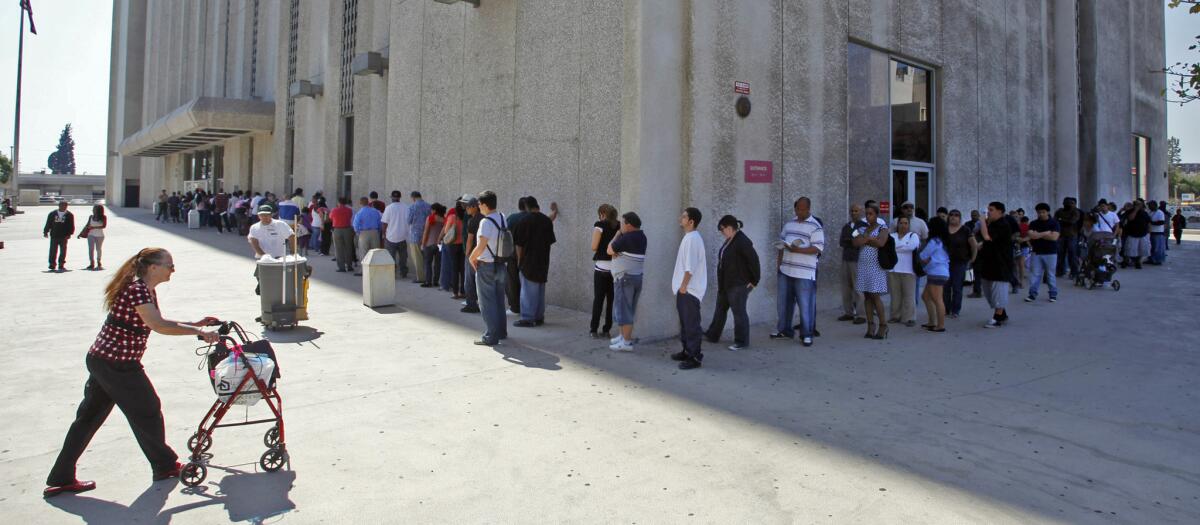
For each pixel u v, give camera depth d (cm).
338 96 2081
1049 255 1179
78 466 436
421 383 635
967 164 1383
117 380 391
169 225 3219
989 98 1462
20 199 6706
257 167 3069
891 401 603
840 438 507
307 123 2353
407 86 1431
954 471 448
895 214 1215
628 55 816
